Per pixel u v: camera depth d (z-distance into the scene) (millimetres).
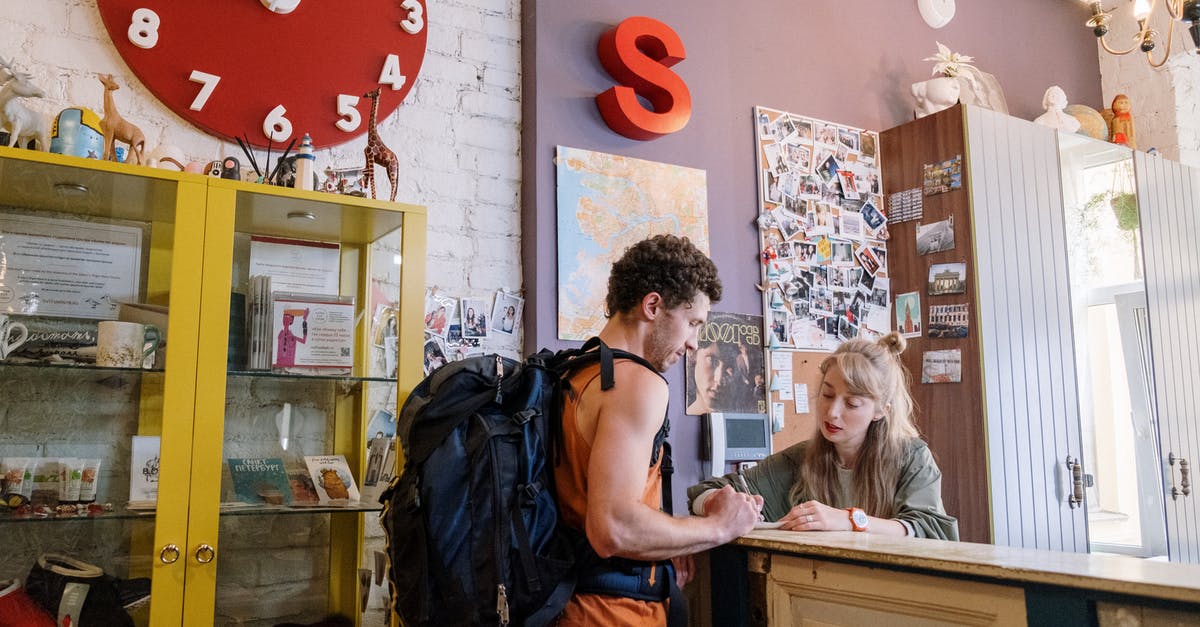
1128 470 3576
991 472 3098
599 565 1422
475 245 2678
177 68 2270
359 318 2080
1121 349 3654
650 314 1613
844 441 2016
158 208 1873
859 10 3676
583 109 2865
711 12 3238
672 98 2973
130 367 1825
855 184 3521
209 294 1889
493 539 1377
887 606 1306
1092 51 4566
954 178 3334
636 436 1400
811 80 3480
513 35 2859
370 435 2064
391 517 1483
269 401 1971
